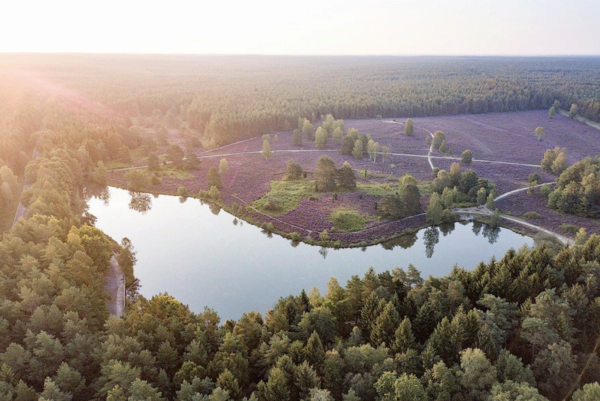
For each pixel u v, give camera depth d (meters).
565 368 51.25
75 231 89.12
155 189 155.12
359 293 70.69
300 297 68.44
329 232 119.56
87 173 165.00
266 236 121.00
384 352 53.66
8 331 58.03
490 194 133.12
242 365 53.84
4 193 115.19
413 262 107.88
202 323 62.47
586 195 127.50
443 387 47.94
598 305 60.91
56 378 50.41
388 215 128.00
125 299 85.25
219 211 139.38
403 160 188.62
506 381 46.44
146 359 53.00
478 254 112.44
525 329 57.53
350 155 198.38
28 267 69.69
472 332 57.06
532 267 72.50
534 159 188.00
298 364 53.91
